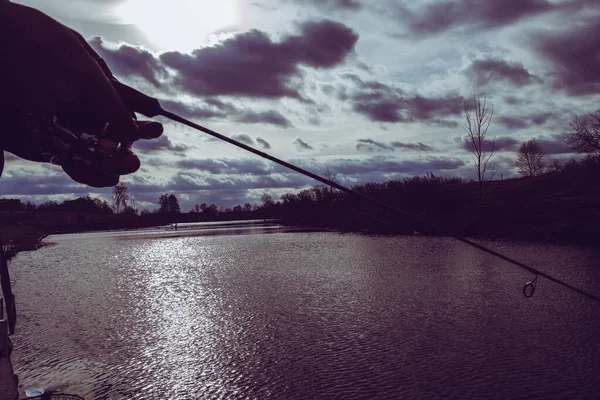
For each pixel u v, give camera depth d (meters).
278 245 39.38
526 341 11.05
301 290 18.52
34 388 8.88
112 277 25.11
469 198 47.31
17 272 29.31
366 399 8.10
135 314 15.45
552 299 15.27
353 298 16.53
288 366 9.85
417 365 9.67
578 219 33.28
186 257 34.16
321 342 11.52
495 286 17.78
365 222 53.22
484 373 9.12
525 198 42.62
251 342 11.73
